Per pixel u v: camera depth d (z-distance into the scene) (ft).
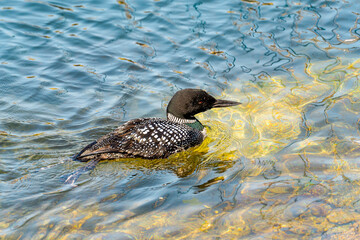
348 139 35.32
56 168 34.40
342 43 48.55
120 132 36.58
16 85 44.45
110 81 45.57
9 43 49.78
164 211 29.32
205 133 39.81
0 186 32.09
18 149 36.50
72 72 46.50
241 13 54.60
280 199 29.58
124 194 31.50
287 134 37.19
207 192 31.14
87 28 52.80
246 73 45.68
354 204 28.53
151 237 26.96
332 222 27.22
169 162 36.45
